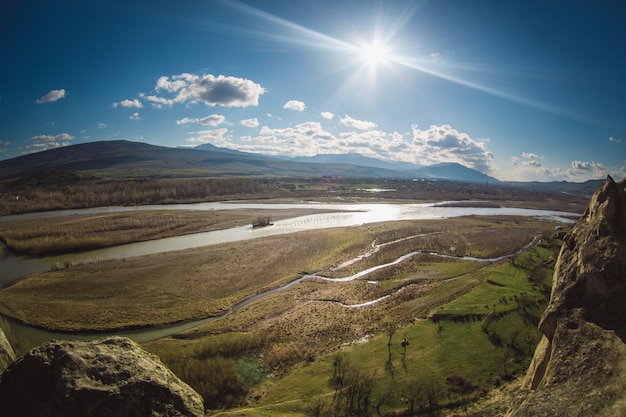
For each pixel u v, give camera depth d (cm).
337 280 7369
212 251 9044
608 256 1906
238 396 3762
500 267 7512
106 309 5866
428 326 4884
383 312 5700
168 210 16238
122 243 10250
